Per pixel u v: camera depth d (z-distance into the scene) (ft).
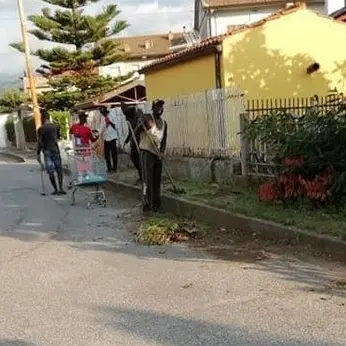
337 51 55.98
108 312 18.99
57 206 43.42
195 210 34.37
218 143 44.47
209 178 43.88
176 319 17.94
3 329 17.97
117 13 129.90
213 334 16.55
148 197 37.09
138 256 26.55
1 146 164.35
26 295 21.43
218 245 27.66
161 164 37.17
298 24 54.49
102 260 26.20
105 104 91.25
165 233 29.53
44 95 130.21
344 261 23.30
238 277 22.09
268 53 53.57
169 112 52.31
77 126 48.57
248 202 33.32
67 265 25.63
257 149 37.88
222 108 43.78
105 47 130.21
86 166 42.88
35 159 101.65
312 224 26.71
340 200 28.94
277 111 34.94
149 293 20.81
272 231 27.68
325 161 29.50
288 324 16.99
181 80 60.75
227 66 52.19
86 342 16.51
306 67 54.95
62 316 18.84
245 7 122.83
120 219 36.37
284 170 31.14
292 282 21.04
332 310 17.97
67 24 127.13
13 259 27.32
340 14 63.98
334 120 29.99
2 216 40.29
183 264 24.61
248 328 16.85
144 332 16.99
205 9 124.26
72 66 130.21
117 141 64.64
